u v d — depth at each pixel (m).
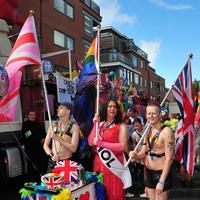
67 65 26.44
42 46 23.22
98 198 4.59
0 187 7.80
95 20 32.69
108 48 46.47
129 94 15.55
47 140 5.02
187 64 5.35
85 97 6.16
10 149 7.37
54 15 24.91
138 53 54.03
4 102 5.11
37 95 8.03
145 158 4.42
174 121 11.26
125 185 4.66
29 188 4.24
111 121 4.72
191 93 5.42
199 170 9.80
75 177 4.31
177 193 7.75
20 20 8.92
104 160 4.63
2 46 7.73
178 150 5.48
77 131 4.84
